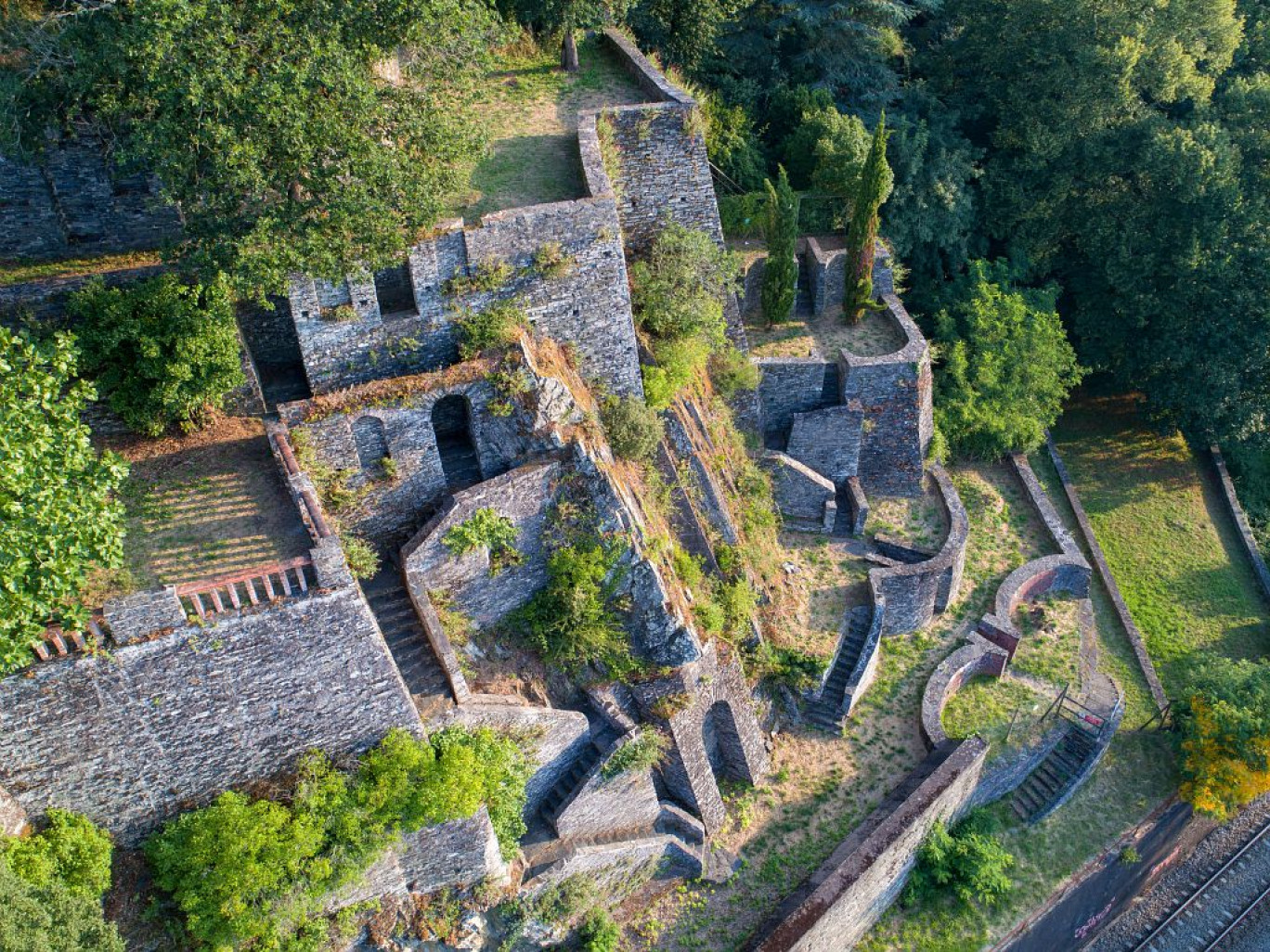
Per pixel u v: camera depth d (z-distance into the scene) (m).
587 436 25.66
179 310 22.28
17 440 17.17
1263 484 45.88
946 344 39.66
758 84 41.84
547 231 25.73
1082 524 42.50
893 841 27.53
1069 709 33.81
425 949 23.47
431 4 21.84
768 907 27.30
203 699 20.30
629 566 26.12
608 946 25.86
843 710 31.64
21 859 18.66
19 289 22.53
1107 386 48.50
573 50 34.12
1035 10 41.31
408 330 25.09
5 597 17.00
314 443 23.89
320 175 21.14
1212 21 43.00
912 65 45.84
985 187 43.66
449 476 26.12
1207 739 32.50
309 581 20.53
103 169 24.77
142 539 21.81
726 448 32.56
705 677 27.70
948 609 35.50
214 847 20.36
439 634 23.81
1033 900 30.28
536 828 26.22
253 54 20.61
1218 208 41.25
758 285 38.28
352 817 21.38
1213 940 31.59
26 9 23.53
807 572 34.44
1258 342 41.31
